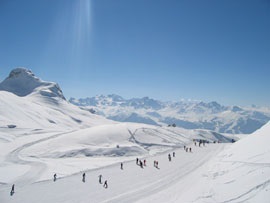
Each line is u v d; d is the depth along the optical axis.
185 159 55.00
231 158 34.47
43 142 87.00
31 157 67.69
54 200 33.16
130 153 72.12
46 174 47.94
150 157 62.66
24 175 47.62
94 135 88.94
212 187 25.84
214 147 70.44
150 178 41.31
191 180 35.53
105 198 32.97
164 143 85.94
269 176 22.12
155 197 31.11
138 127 101.06
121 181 40.72
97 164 57.28
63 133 106.62
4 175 47.50
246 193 21.42
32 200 33.41
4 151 74.56
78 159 64.81
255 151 30.56
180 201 25.73
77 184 40.28
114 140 85.25
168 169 46.59
